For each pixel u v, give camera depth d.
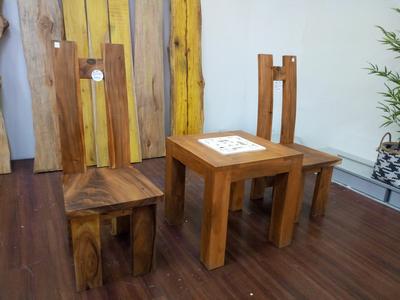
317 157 2.11
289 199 1.78
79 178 1.57
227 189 1.55
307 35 3.45
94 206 1.31
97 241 1.40
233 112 3.77
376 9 2.70
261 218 2.18
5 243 1.75
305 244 1.89
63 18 2.60
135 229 1.48
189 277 1.57
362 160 2.94
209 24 3.32
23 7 2.46
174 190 1.98
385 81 2.68
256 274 1.61
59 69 1.49
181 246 1.82
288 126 2.36
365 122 2.92
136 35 2.87
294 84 2.32
